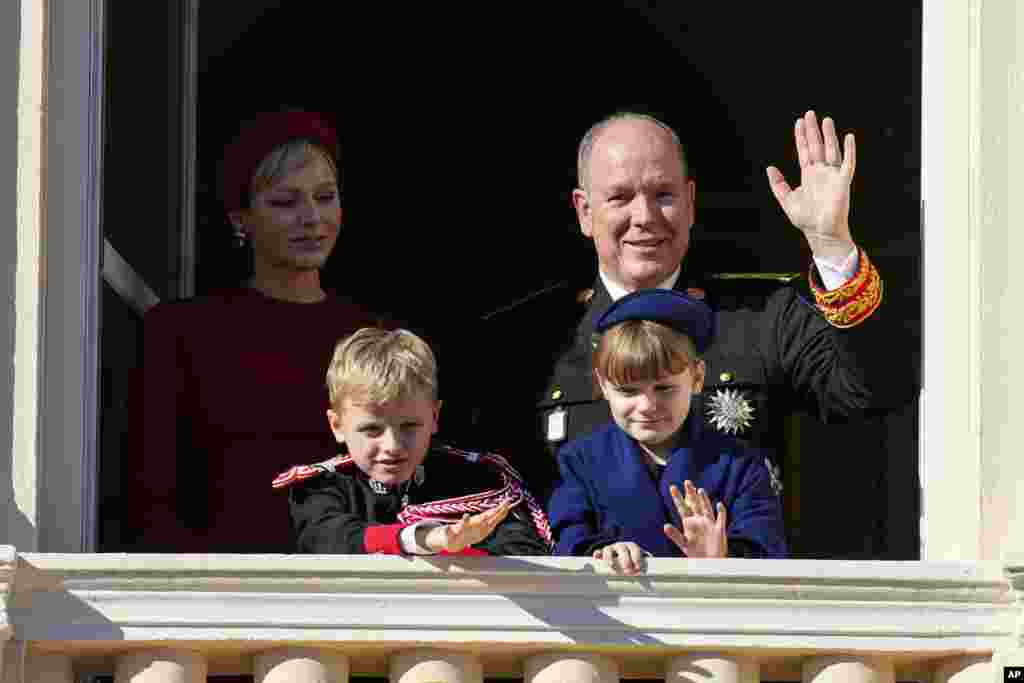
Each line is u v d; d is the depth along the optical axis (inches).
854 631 779.4
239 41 1211.2
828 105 1257.4
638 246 924.0
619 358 855.1
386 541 778.8
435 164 1289.4
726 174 1290.6
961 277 837.2
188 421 935.7
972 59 846.5
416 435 829.8
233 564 769.6
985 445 823.1
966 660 790.5
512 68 1300.4
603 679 778.8
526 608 770.8
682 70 1305.4
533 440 929.5
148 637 765.9
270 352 942.4
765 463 872.9
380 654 786.8
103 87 848.9
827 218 887.7
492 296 1293.1
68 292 817.5
